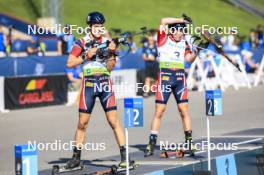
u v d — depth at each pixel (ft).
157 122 87.61
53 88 161.38
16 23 272.10
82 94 76.59
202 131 116.47
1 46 182.39
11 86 151.23
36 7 375.45
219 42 85.30
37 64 168.25
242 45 254.06
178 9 448.24
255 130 117.19
